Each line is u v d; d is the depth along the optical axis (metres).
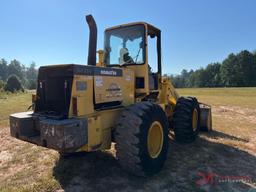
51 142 3.59
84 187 4.06
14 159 5.39
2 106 15.59
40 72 4.29
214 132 7.90
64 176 4.39
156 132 4.59
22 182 4.26
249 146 6.41
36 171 4.70
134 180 4.30
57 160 5.16
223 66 84.12
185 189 4.04
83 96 3.89
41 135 3.71
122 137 4.10
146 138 4.16
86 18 4.79
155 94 5.91
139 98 5.27
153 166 4.39
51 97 4.12
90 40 4.77
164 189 4.02
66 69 3.87
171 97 6.83
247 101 20.81
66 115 3.83
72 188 4.02
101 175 4.46
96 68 4.14
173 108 6.87
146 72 5.12
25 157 5.48
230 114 13.00
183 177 4.45
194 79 99.44
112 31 5.61
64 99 3.94
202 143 6.46
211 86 89.19
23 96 29.61
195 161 5.20
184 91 42.78
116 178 4.36
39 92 4.32
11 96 29.70
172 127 6.97
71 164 4.89
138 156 4.05
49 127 3.58
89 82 4.00
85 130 3.74
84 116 3.87
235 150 6.00
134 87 5.10
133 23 5.27
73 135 3.56
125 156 4.11
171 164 5.01
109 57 5.62
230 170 4.80
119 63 5.45
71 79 3.80
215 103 18.92
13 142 6.75
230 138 7.12
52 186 4.05
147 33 5.22
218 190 4.02
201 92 39.16
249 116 12.32
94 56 4.77
